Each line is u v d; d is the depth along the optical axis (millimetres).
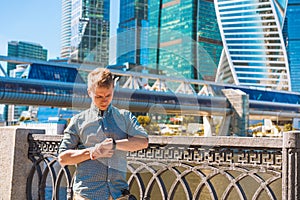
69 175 3889
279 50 113562
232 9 113188
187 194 3027
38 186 4234
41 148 4254
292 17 130000
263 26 113625
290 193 2469
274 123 69688
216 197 2898
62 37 103938
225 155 2838
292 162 2475
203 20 108000
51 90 34688
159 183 3154
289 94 69938
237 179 2785
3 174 4387
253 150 2719
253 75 112188
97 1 90062
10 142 4371
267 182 2635
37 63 36062
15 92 33625
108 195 2203
